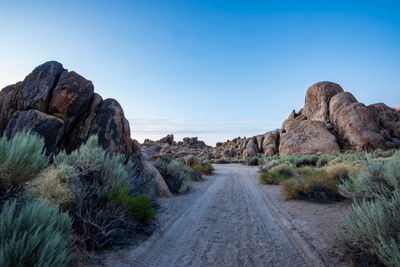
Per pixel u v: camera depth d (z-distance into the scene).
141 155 9.49
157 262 3.56
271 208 7.16
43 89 6.75
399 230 2.88
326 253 3.68
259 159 34.00
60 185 3.95
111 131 7.95
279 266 3.39
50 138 6.09
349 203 6.82
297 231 4.88
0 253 1.84
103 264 3.27
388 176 4.57
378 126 32.69
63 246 2.47
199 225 5.52
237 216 6.35
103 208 4.21
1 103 7.17
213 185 12.87
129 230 4.32
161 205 7.50
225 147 69.62
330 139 32.97
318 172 9.71
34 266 1.92
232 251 3.97
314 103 43.16
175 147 68.00
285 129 45.03
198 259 3.67
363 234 3.12
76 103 7.27
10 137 5.89
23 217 2.34
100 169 5.41
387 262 2.58
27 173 3.17
